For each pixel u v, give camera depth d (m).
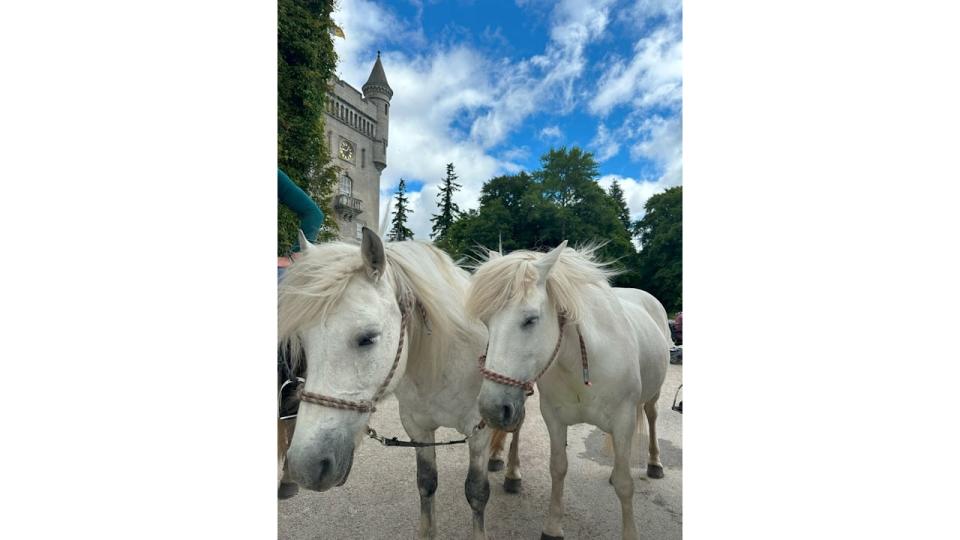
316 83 6.04
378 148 14.21
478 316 1.50
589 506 2.12
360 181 13.72
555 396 1.78
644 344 1.97
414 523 2.02
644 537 1.90
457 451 2.80
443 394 1.64
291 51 5.78
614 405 1.71
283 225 5.11
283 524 2.01
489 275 1.49
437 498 2.21
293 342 1.27
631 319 1.96
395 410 3.77
